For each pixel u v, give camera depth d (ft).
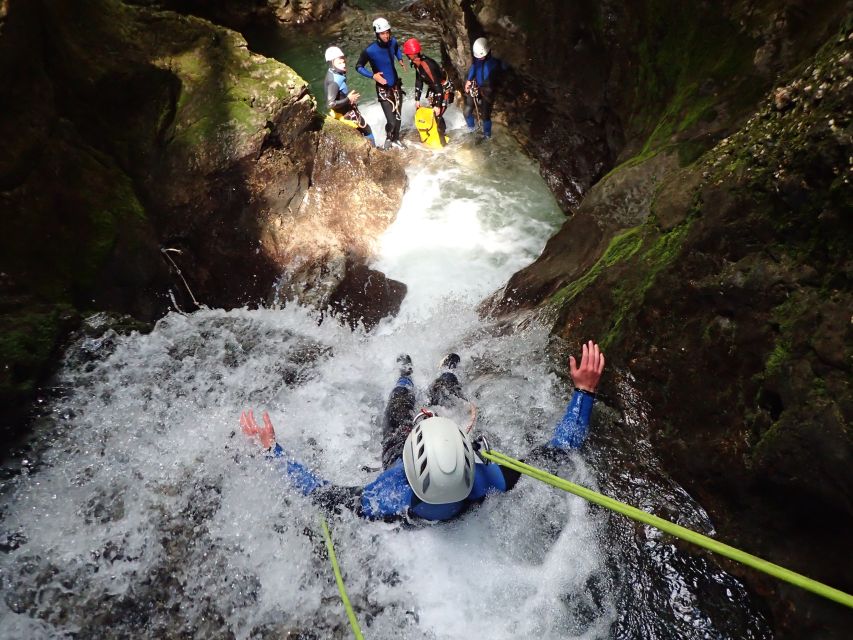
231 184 17.02
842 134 7.51
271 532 10.57
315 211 18.61
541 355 12.34
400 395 12.07
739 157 9.36
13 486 11.05
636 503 9.94
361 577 10.07
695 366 9.58
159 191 16.56
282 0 33.50
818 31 11.30
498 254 18.94
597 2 16.75
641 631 9.06
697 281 9.59
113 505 11.08
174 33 18.11
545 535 10.00
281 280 17.38
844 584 7.64
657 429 10.12
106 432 12.12
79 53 16.20
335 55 21.80
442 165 22.41
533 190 21.30
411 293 17.71
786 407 7.97
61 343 12.69
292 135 18.03
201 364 14.07
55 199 13.99
